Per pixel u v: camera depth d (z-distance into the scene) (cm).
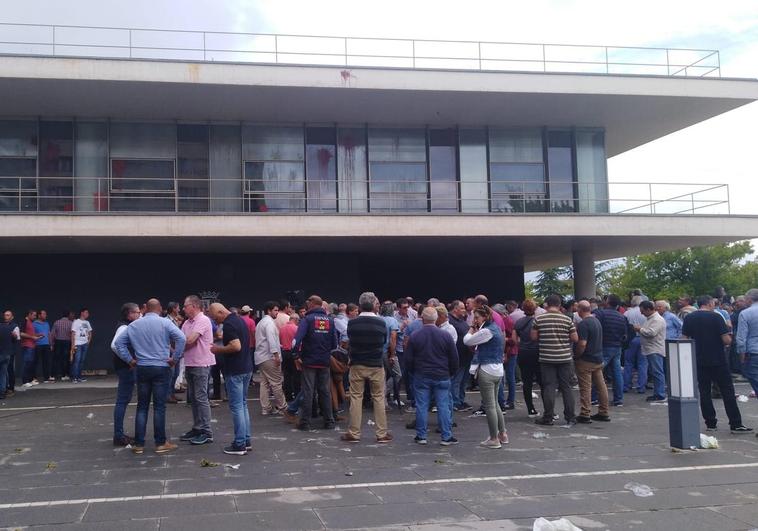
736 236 1788
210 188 1814
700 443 823
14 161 1748
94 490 641
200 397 856
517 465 746
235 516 565
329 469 726
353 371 876
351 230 1614
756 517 569
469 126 1939
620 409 1150
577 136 1991
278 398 1092
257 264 1938
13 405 1228
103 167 1780
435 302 1137
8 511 575
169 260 1891
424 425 860
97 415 1108
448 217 1661
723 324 935
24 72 1502
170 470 719
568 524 518
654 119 1967
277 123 1862
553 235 1706
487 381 841
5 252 1797
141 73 1540
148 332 800
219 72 1572
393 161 1902
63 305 1825
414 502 607
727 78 1783
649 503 607
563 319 990
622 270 4038
